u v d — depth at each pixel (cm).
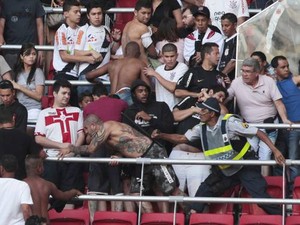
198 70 3825
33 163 3403
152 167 3600
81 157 3631
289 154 3766
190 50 4044
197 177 3659
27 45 3959
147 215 3531
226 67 3962
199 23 4038
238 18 4194
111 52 4169
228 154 3528
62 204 3516
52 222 3550
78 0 4294
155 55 4050
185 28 4138
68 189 3666
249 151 3538
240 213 3616
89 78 3966
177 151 3691
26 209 3278
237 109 3822
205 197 3516
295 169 3709
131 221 3522
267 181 3675
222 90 3719
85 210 3566
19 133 3494
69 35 4094
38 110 3934
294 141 3766
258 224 3491
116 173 3641
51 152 3709
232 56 3997
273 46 3934
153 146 3612
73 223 3550
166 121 3703
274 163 3509
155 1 4216
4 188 3288
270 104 3784
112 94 3853
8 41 4250
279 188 3666
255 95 3778
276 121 3797
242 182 3553
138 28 4053
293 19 3941
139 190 3606
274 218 3491
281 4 3950
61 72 4069
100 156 3675
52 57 4219
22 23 4244
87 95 3866
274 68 3841
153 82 3962
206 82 3806
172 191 3600
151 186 3631
